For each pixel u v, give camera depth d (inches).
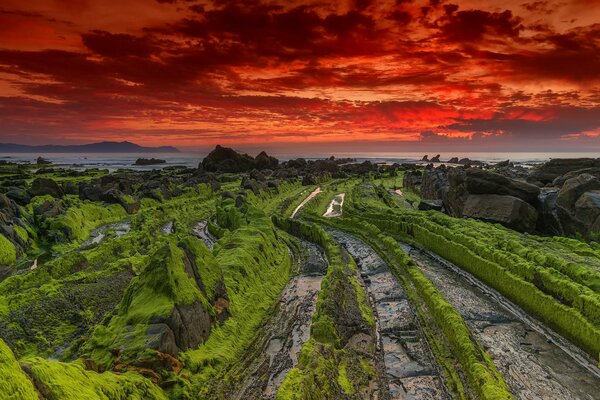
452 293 1147.9
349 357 813.2
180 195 3093.0
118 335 696.4
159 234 1969.7
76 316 944.3
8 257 1444.4
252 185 3221.0
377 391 731.4
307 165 6451.8
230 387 724.7
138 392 575.8
